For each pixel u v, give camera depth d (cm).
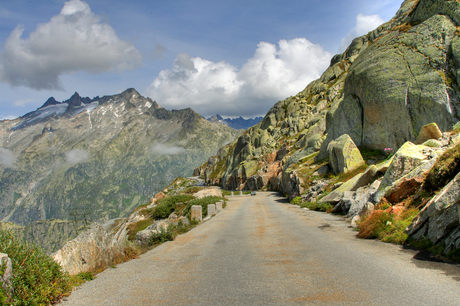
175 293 554
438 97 2880
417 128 3041
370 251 816
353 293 505
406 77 3231
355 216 1379
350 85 4162
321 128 6825
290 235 1205
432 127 2031
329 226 1396
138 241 1338
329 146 3619
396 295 486
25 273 510
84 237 752
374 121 3494
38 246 589
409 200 1132
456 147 1037
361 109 3809
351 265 686
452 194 711
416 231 866
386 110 3316
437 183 1051
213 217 2194
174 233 1330
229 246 1037
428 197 1034
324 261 741
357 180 2119
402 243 867
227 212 2578
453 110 2786
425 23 3419
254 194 6775
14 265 507
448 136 1675
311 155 5219
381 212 1073
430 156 1297
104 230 866
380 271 625
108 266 796
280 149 9531
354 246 903
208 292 552
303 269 677
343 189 2216
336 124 4269
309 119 10844
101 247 805
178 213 2744
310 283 572
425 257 707
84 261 717
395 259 711
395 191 1213
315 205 2386
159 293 557
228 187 11762
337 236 1115
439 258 684
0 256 474
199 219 1900
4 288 454
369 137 3569
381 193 1340
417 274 587
